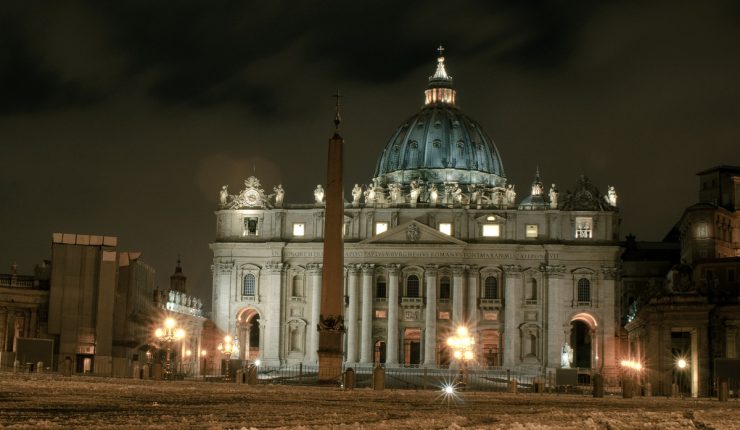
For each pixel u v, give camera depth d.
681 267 100.56
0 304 93.31
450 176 197.62
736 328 93.50
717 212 131.38
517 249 154.12
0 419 27.62
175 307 132.38
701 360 94.06
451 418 34.66
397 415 35.97
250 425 28.98
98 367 83.19
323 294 65.81
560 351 152.50
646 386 79.00
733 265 111.25
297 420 31.86
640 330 114.75
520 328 153.62
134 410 33.16
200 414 32.56
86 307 96.31
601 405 49.00
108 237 97.75
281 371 137.38
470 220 156.12
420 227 154.38
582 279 154.25
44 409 32.34
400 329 154.12
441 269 154.88
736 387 79.44
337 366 65.44
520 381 130.75
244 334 159.75
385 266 154.88
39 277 99.12
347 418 33.69
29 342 75.19
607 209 154.88
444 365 154.00
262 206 159.00
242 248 158.25
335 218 66.12
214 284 158.75
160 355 114.62
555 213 154.75
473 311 153.62
